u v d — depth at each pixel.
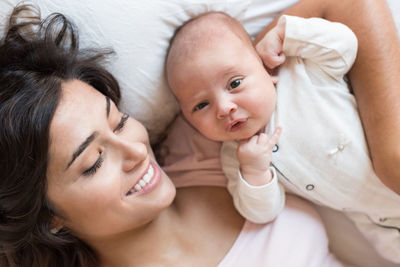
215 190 1.07
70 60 0.85
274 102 0.89
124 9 0.93
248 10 1.06
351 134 0.89
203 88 0.85
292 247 0.96
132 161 0.79
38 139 0.71
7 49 0.81
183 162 1.08
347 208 0.98
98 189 0.75
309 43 0.89
